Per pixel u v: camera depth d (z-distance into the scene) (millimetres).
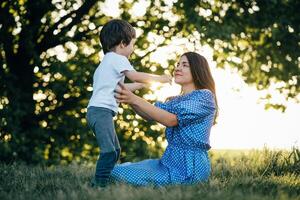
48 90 10188
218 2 9898
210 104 4383
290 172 5289
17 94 9547
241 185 3758
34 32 9992
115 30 4695
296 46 10234
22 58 9930
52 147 10484
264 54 10414
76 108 10344
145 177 4316
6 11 9516
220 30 9000
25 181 4473
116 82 4438
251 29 10109
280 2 9820
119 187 3553
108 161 4289
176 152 4387
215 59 9805
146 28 9953
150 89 9852
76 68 9953
